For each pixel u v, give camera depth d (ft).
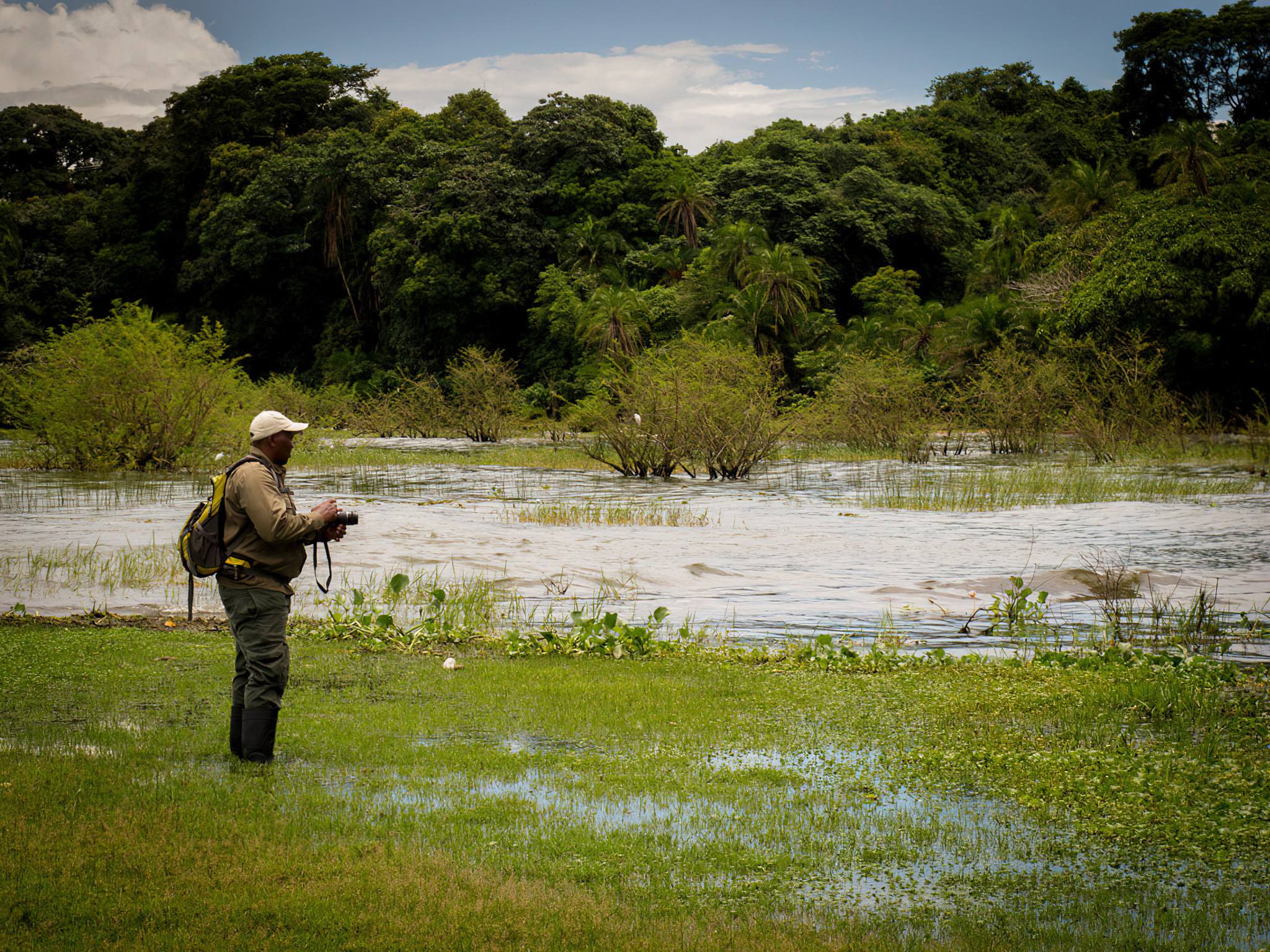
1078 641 28.78
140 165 269.85
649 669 24.31
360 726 18.89
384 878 12.19
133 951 10.44
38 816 13.88
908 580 38.73
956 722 19.95
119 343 91.30
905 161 258.16
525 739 18.47
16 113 305.94
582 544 46.55
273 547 17.01
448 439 153.48
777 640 28.81
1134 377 108.17
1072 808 15.25
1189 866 13.43
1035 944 11.16
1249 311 119.34
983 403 115.14
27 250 265.54
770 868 13.12
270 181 228.63
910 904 12.19
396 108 266.77
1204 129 164.14
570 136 217.56
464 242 207.00
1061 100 333.42
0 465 94.17
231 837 13.38
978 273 216.13
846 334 184.75
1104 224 145.89
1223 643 27.43
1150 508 59.21
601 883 12.58
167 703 20.21
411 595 34.22
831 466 96.02
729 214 223.92
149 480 80.43
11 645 25.41
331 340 240.32
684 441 84.38
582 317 182.80
